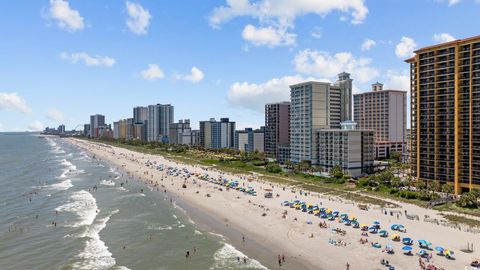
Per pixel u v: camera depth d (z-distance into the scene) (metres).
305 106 192.38
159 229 92.88
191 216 105.56
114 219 102.00
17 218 102.19
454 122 124.62
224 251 77.44
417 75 136.75
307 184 147.88
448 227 86.38
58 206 117.06
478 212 98.69
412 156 142.12
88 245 80.81
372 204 110.62
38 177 182.88
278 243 81.44
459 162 123.62
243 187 142.38
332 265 68.75
